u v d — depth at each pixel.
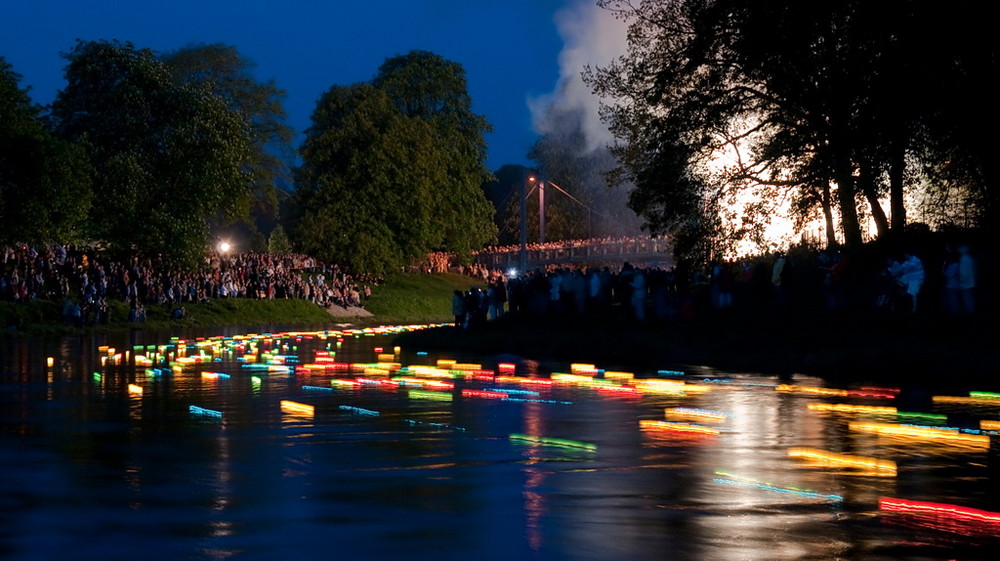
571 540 8.05
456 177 87.25
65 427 14.55
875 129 29.47
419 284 81.00
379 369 26.16
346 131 75.62
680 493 9.84
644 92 38.66
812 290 35.75
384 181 75.62
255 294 62.16
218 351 35.06
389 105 79.38
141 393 19.69
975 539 8.12
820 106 32.78
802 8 31.09
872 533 8.30
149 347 35.25
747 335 29.39
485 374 24.05
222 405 17.47
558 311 39.62
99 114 55.75
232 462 11.52
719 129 37.41
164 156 56.09
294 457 11.89
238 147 58.53
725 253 38.34
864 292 33.16
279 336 46.03
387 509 9.10
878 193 36.03
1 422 15.12
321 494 9.77
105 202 53.44
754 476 10.75
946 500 9.66
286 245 87.69
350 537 8.12
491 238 92.56
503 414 16.12
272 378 23.28
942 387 20.25
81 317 46.69
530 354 31.19
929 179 32.94
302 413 16.31
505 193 108.31
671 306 34.69
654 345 28.22
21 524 8.50
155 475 10.73
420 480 10.46
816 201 37.81
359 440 13.27
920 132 30.12
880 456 12.03
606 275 40.56
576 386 20.91
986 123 28.78
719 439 13.39
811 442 13.07
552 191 98.81
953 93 28.42
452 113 90.31
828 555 7.66
